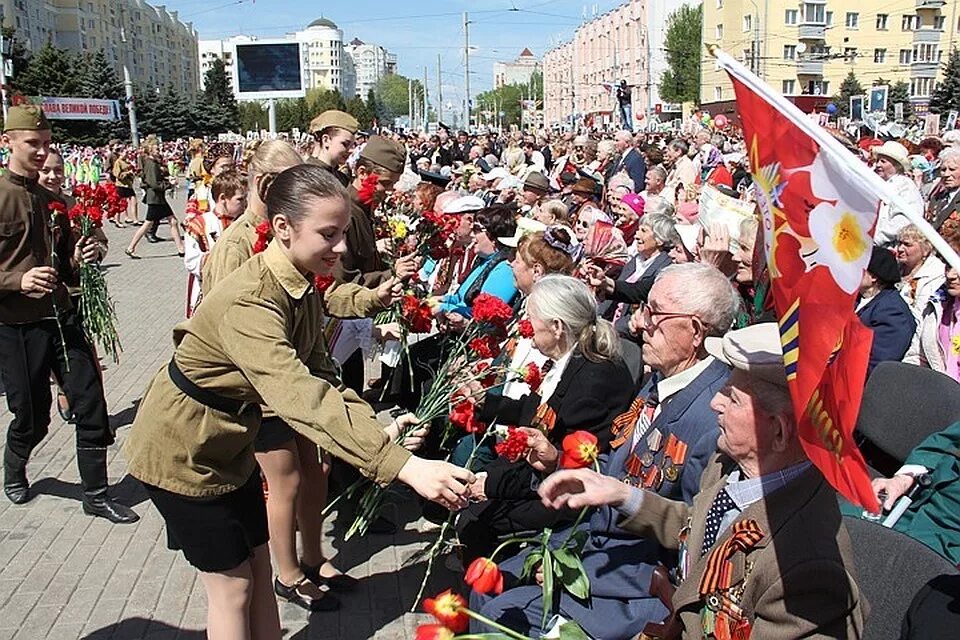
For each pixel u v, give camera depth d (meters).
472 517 3.19
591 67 73.62
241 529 2.78
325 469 3.81
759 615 1.81
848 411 1.47
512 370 3.39
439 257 4.84
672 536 2.28
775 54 46.25
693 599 1.96
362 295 3.83
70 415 6.03
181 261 13.99
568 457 2.30
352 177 5.53
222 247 3.62
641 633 2.36
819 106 40.53
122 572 4.14
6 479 4.89
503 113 89.31
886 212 5.90
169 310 10.23
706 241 4.26
